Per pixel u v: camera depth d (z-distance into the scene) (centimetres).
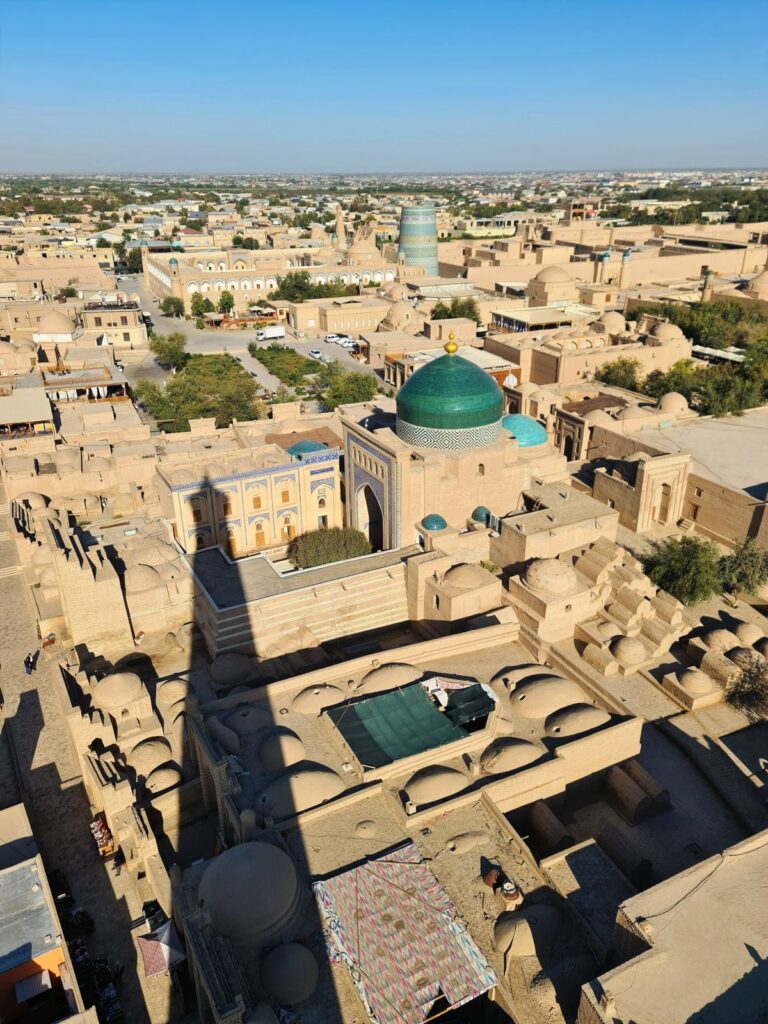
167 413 7038
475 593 3475
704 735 3052
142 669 3462
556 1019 1844
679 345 7019
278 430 5541
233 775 2459
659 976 1753
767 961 1798
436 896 2069
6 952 1973
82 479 4928
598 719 2778
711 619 3669
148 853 2428
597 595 3550
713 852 2591
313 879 2141
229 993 1755
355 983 1852
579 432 5125
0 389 6562
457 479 4006
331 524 4856
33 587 4081
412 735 2666
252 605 3422
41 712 3309
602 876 2216
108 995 2150
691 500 4347
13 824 2377
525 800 2544
